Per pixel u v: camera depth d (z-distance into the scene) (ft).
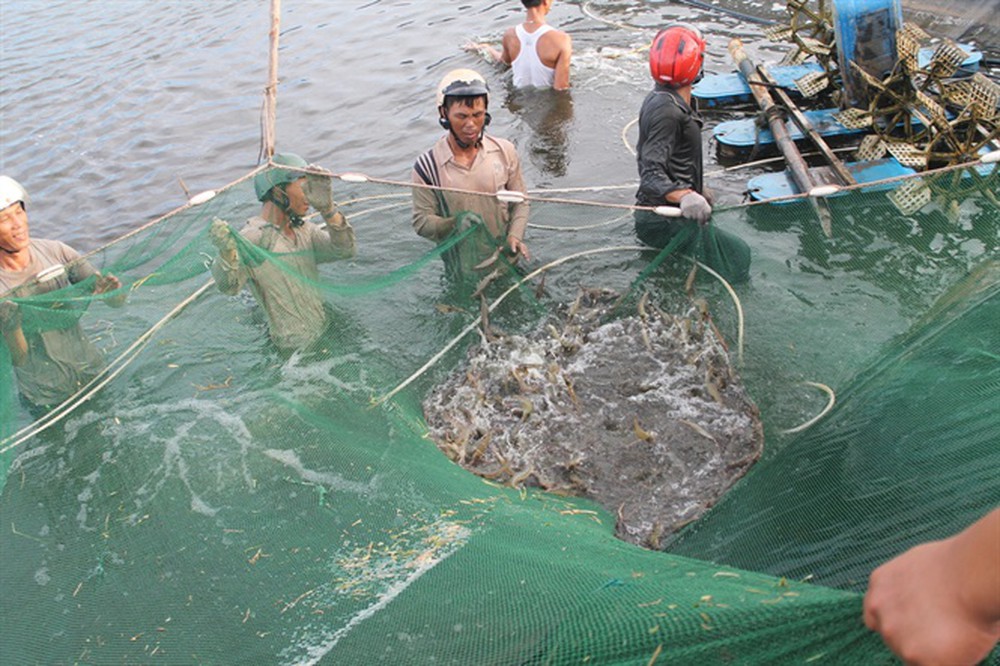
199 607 8.66
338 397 12.85
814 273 13.46
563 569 7.93
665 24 32.42
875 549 8.49
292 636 7.98
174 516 10.11
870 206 13.21
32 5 44.68
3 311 11.87
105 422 11.62
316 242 14.46
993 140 18.98
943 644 3.51
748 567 9.35
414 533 9.41
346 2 38.63
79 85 33.35
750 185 20.56
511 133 25.88
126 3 42.93
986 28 26.05
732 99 26.27
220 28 37.50
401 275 14.96
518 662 6.78
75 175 26.71
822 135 22.12
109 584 9.18
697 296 14.93
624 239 15.57
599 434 13.69
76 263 13.17
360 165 25.14
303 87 30.63
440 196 15.15
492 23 34.60
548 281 15.97
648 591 7.05
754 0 32.24
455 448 13.16
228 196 13.88
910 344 11.99
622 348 15.08
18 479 10.96
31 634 8.73
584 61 29.99
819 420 11.98
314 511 9.97
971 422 9.23
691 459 12.86
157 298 13.28
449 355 14.89
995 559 3.33
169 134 28.58
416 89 29.45
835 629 5.83
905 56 19.92
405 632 7.52
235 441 11.34
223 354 12.96
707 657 6.13
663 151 16.63
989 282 11.98
